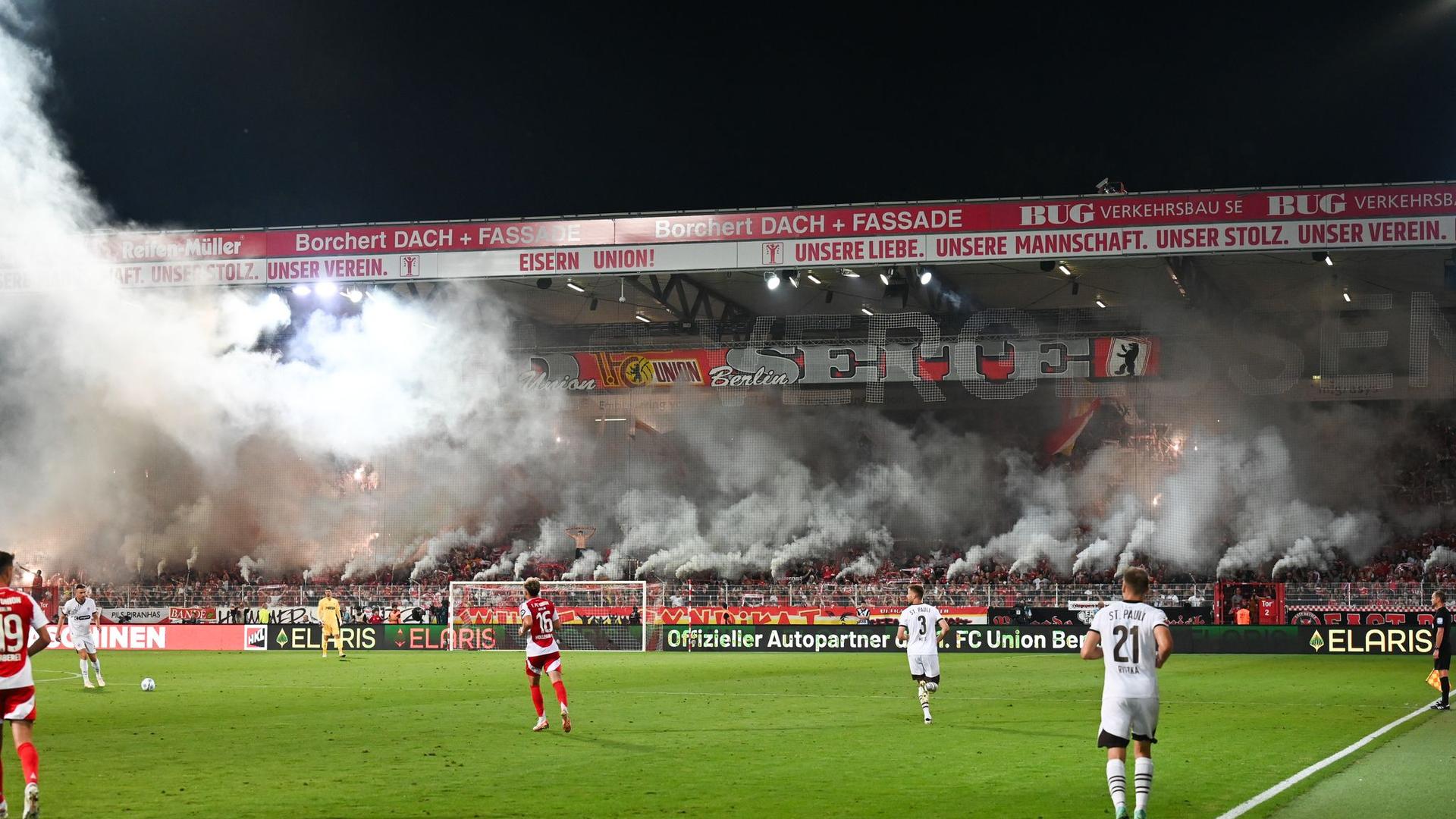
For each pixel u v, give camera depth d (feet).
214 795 37.42
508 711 61.72
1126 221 112.37
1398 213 107.55
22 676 34.12
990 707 63.72
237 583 154.20
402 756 45.50
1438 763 42.78
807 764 43.27
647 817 33.55
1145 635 32.37
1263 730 52.49
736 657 110.32
